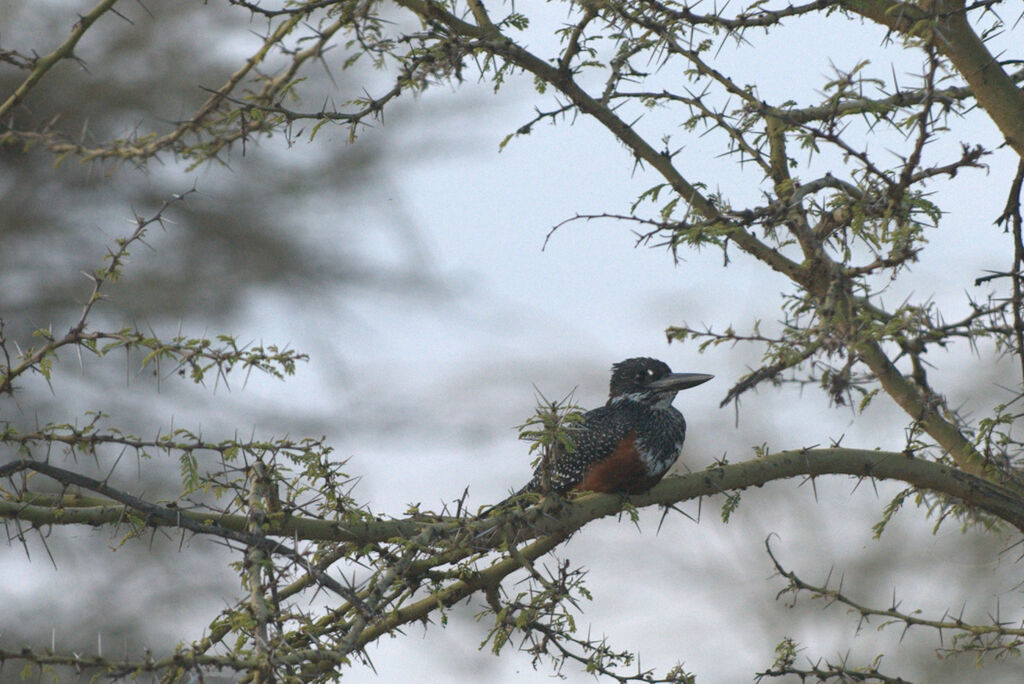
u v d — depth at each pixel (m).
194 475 6.71
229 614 6.37
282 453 7.05
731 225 7.61
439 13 9.27
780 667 9.23
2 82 23.41
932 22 7.30
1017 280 8.58
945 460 10.09
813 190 7.91
